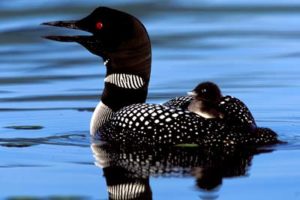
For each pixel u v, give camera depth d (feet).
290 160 35.86
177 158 36.40
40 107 49.21
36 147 39.45
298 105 48.78
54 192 32.22
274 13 82.17
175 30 74.49
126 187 32.55
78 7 81.66
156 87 54.34
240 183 32.78
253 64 61.05
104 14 41.65
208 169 34.71
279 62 61.52
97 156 37.37
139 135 38.19
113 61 41.65
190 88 54.03
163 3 86.58
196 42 69.62
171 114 37.96
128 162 36.06
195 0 88.89
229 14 82.17
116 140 39.04
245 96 51.42
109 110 41.52
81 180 33.71
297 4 86.02
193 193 31.63
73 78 57.77
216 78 56.70
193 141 37.37
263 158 36.24
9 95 52.65
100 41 41.65
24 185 33.19
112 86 41.68
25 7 82.02
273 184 32.65
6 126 44.39
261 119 45.52
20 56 65.46
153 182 33.09
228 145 37.09
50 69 60.80
